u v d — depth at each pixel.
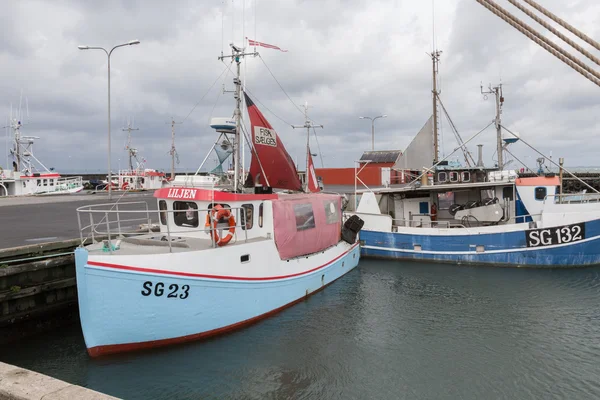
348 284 16.89
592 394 8.88
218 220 11.34
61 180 54.69
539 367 10.03
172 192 12.38
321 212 15.73
